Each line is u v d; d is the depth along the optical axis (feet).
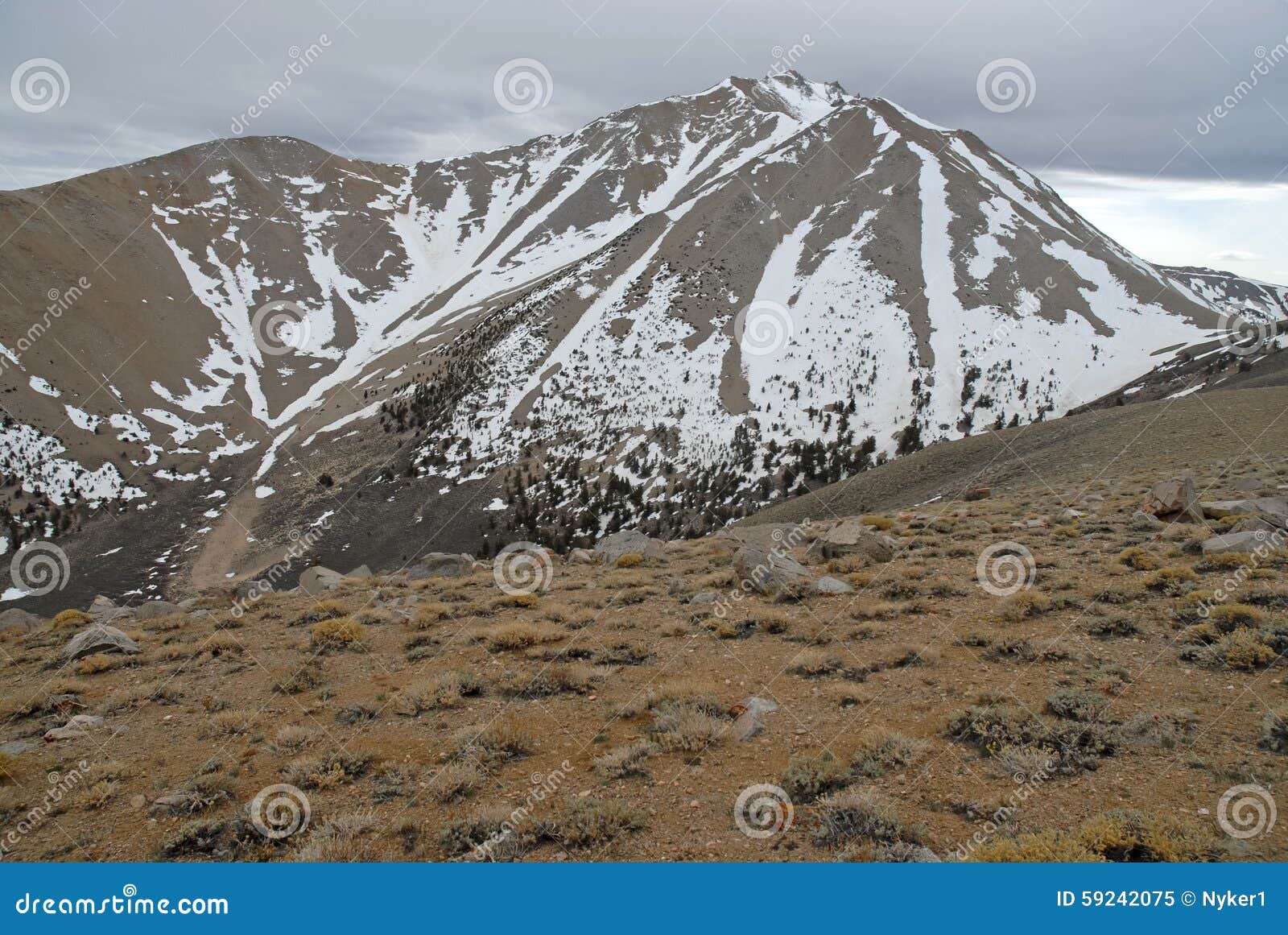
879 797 30.37
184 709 46.73
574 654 51.98
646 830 29.81
